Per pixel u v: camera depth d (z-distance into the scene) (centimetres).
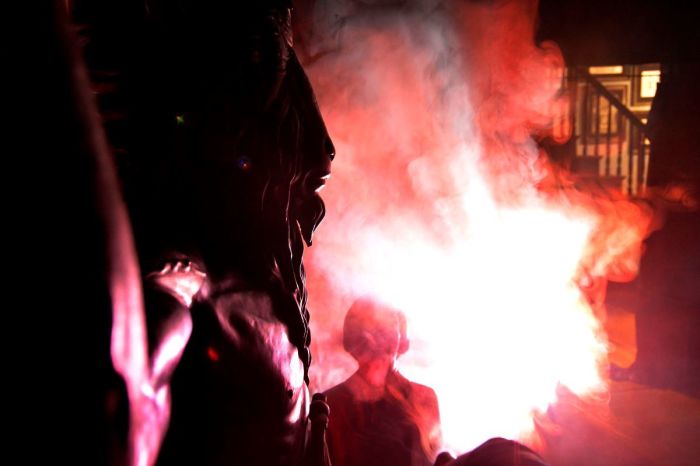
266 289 91
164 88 88
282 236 94
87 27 85
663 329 646
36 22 53
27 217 55
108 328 57
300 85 101
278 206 95
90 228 56
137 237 81
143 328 61
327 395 196
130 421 58
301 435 96
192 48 90
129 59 87
